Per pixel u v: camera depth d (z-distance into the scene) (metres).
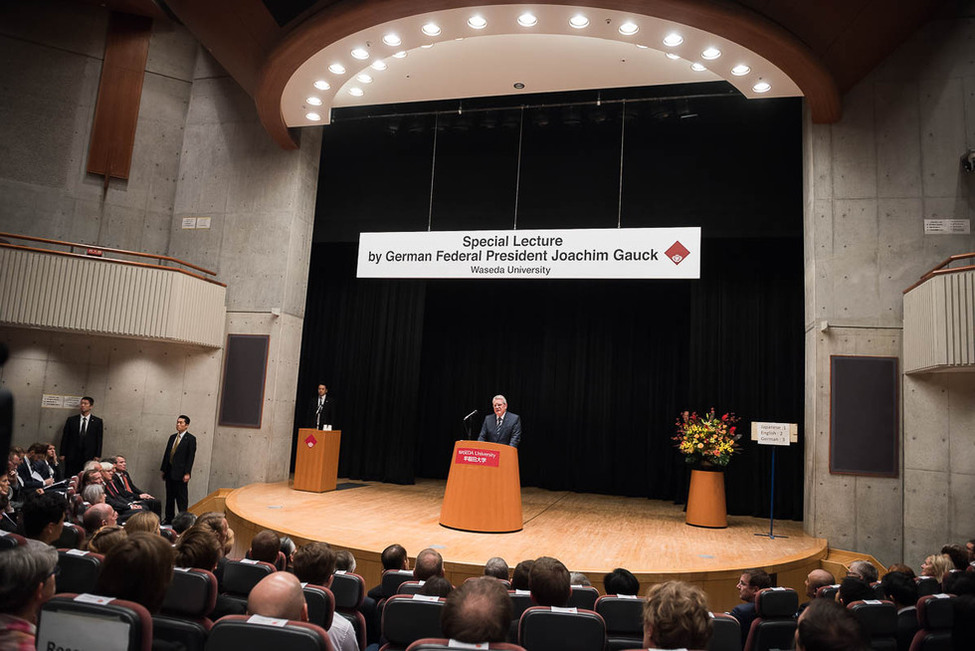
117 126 10.94
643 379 12.16
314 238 11.74
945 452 7.42
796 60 7.43
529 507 9.70
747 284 10.67
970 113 8.09
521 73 8.58
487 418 7.95
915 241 8.05
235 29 8.03
